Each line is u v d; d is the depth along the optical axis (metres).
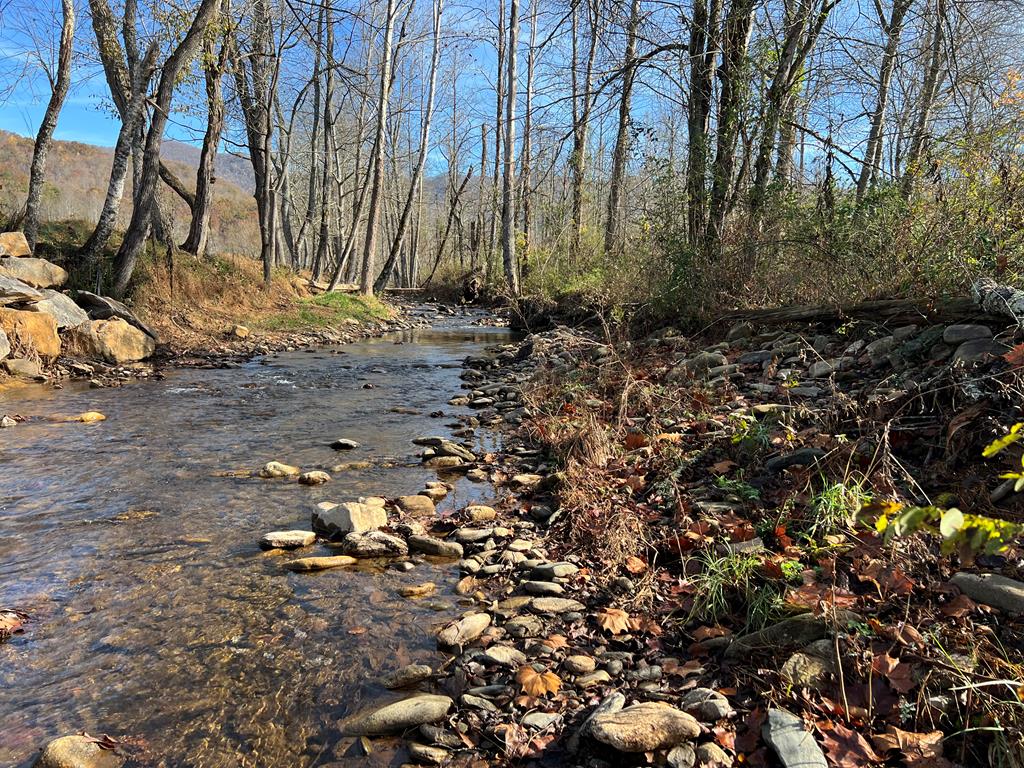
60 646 2.90
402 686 2.64
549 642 2.86
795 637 2.63
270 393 8.81
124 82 15.52
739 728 2.27
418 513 4.46
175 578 3.54
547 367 9.26
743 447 4.32
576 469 4.69
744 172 9.30
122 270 12.89
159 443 6.23
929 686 2.29
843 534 3.16
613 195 16.77
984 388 3.73
